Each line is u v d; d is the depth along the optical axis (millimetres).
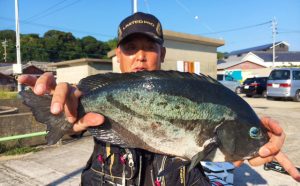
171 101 1864
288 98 19797
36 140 8031
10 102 13664
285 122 10953
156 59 2199
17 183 5426
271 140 1885
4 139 6926
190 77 1937
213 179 4375
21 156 7098
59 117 1758
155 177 2080
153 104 1868
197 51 13000
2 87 40281
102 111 1868
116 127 1885
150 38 2119
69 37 78688
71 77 25719
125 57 2195
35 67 48000
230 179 4738
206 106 1873
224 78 29156
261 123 1930
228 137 1879
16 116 7836
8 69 54438
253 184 5195
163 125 1864
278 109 14859
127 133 1888
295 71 19125
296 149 7172
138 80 1904
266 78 22766
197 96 1877
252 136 1887
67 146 7883
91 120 1715
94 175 2172
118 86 1897
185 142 1858
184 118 1858
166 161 2074
